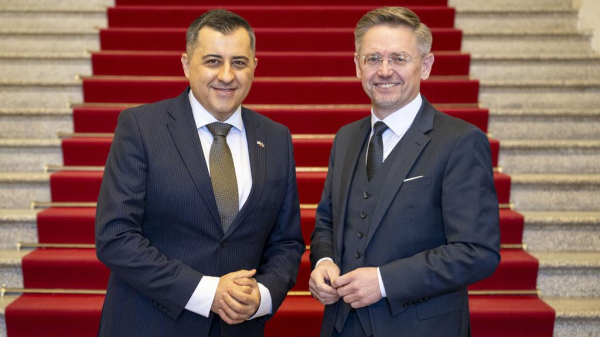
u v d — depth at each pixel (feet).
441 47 15.11
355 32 6.03
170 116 5.99
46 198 11.37
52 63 14.08
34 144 11.83
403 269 5.42
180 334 5.74
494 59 14.12
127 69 14.08
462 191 5.49
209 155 6.01
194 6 16.22
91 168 11.87
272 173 6.20
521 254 10.28
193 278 5.52
